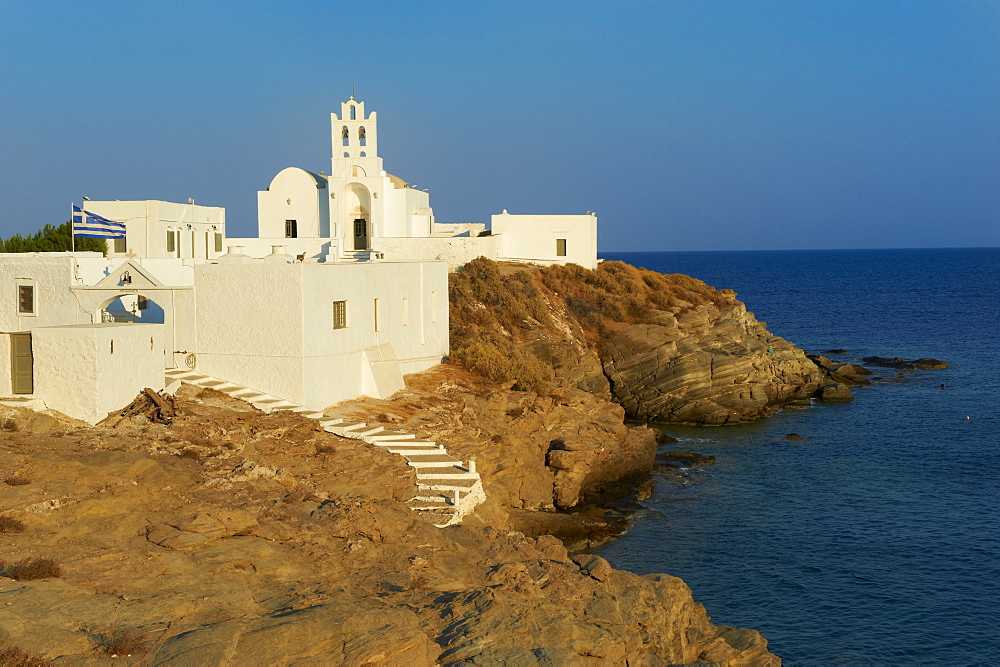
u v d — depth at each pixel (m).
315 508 26.41
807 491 48.97
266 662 17.55
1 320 40.34
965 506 46.28
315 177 78.19
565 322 70.69
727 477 51.88
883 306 168.62
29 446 27.75
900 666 30.66
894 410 70.69
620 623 25.02
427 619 21.38
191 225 58.03
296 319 38.03
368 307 43.62
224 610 19.31
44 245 57.66
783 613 34.28
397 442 37.06
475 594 22.62
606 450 48.50
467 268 70.75
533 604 23.33
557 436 47.47
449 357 52.06
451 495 32.84
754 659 27.48
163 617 18.59
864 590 36.19
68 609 18.14
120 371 33.28
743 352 71.31
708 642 27.22
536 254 79.94
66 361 32.16
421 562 24.70
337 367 40.66
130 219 53.06
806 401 73.88
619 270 80.94
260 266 38.22
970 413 68.94
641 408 68.25
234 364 38.91
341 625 18.97
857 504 46.66
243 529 23.66
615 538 41.12
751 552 39.91
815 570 38.03
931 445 59.19
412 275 48.25
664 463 54.38
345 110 73.62
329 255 64.06
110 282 39.44
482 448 39.16
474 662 19.72
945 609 34.62
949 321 139.00
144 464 26.20
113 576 20.12
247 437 31.98
